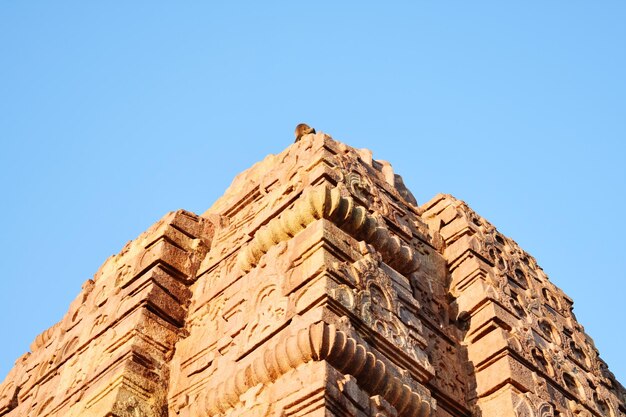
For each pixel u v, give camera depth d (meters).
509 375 13.20
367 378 11.05
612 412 15.10
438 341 13.93
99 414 13.08
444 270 15.91
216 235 17.53
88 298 17.92
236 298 13.98
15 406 17.75
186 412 13.23
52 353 17.33
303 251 12.53
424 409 11.51
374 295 12.41
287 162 16.88
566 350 15.66
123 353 14.08
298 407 10.50
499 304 14.79
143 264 16.50
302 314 11.58
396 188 18.36
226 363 12.61
